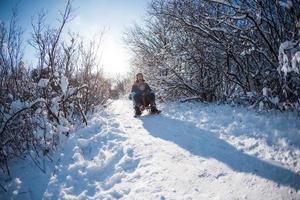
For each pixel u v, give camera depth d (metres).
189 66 9.60
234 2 6.17
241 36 6.16
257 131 4.48
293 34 5.07
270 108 5.74
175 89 10.48
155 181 3.29
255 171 3.21
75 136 5.54
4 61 5.06
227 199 2.77
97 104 8.77
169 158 3.94
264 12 5.59
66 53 6.46
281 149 3.67
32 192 3.84
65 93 5.52
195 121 6.20
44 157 4.71
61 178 4.00
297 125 4.32
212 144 4.37
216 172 3.35
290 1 4.61
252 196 2.75
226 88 8.31
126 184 3.38
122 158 4.19
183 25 7.84
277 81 5.85
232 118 5.62
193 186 3.09
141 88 8.05
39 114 5.07
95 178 3.85
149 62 12.23
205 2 7.55
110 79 9.92
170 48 9.86
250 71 6.87
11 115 4.57
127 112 9.05
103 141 5.21
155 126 6.21
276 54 5.70
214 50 8.11
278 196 2.67
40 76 5.77
